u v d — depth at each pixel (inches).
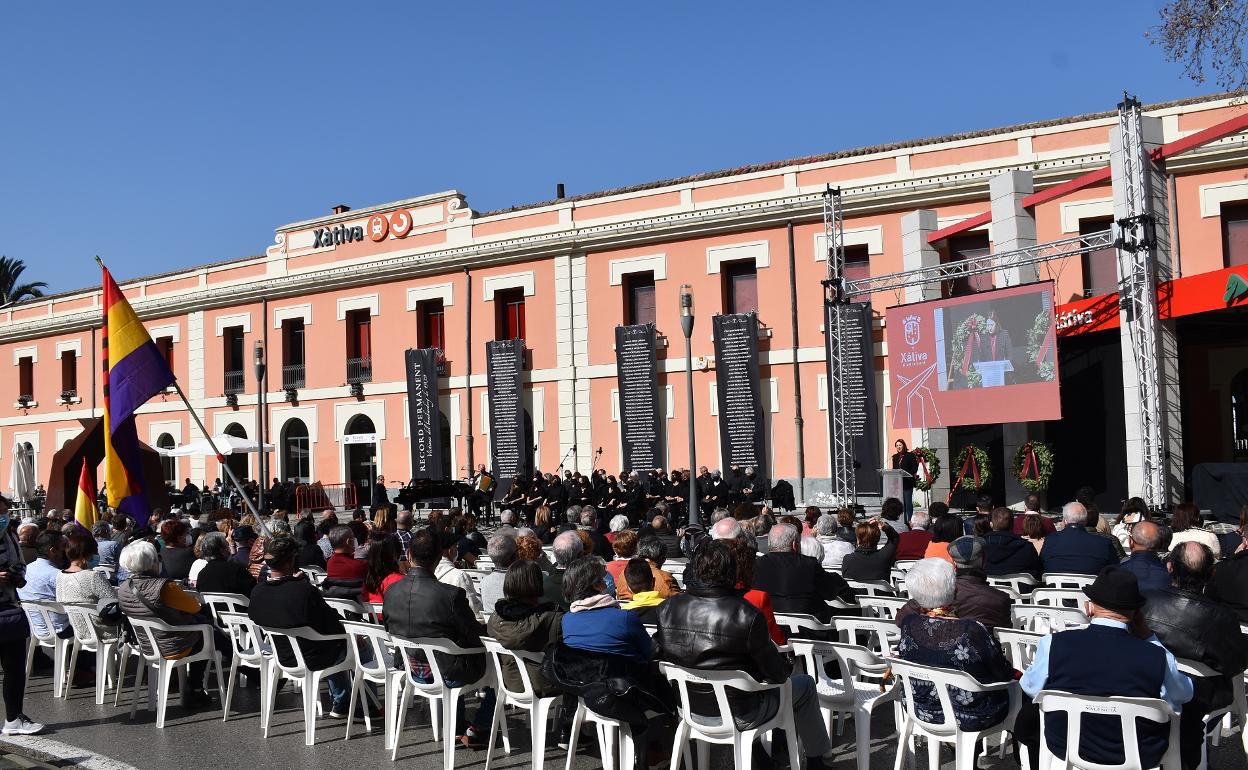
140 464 491.5
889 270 1050.1
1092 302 824.3
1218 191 922.7
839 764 265.0
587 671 235.8
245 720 327.9
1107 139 961.5
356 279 1375.5
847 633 309.9
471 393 1290.6
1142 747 183.8
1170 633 212.8
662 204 1172.5
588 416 1209.4
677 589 321.7
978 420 828.0
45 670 420.2
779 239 1107.9
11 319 1815.9
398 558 361.7
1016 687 214.5
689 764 235.5
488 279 1284.4
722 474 1105.4
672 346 1159.0
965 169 1010.7
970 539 265.1
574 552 324.8
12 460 1788.9
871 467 1031.0
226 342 1507.1
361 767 272.4
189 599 320.8
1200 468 737.6
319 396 1412.4
